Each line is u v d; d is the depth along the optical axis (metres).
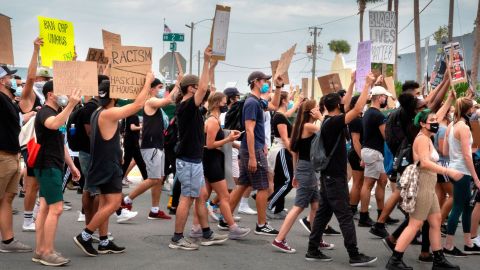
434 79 10.41
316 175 7.84
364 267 7.14
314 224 7.39
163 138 9.59
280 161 9.21
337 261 7.43
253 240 8.45
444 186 8.45
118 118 6.86
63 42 7.79
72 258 7.08
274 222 9.98
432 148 6.93
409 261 7.61
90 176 6.98
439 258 7.00
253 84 8.49
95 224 7.09
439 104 9.38
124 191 12.80
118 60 6.81
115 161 7.01
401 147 7.70
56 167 6.71
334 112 7.23
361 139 9.70
